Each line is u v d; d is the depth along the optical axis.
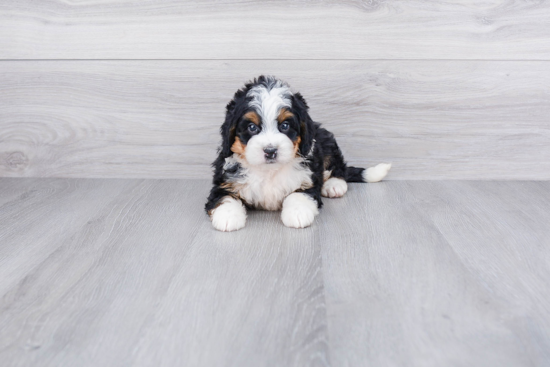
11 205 2.08
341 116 2.39
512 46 2.27
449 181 2.42
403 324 1.18
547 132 2.36
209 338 1.13
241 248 1.63
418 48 2.29
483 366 1.03
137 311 1.25
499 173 2.43
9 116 2.45
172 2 2.27
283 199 1.97
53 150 2.49
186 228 1.82
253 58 2.33
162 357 1.06
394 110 2.37
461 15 2.25
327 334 1.14
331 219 1.91
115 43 2.33
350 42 2.29
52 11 2.31
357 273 1.45
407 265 1.50
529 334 1.14
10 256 1.58
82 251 1.62
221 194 1.96
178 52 2.33
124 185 2.38
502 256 1.56
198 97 2.38
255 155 1.75
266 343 1.11
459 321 1.19
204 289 1.35
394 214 1.96
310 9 2.26
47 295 1.33
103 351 1.08
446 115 2.37
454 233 1.75
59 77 2.38
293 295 1.32
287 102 1.82
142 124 2.43
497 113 2.35
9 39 2.35
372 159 2.44
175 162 2.48
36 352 1.08
